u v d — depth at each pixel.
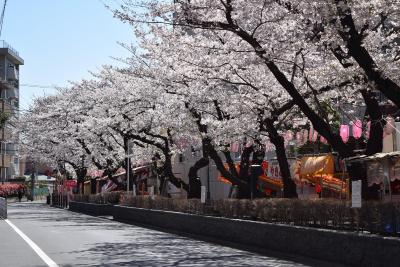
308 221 14.58
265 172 27.91
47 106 45.59
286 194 19.30
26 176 106.44
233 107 19.70
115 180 44.09
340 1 11.63
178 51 19.17
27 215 37.97
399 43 21.02
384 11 13.73
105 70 33.56
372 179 15.52
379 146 16.34
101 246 16.86
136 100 28.12
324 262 12.60
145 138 31.06
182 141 29.73
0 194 78.62
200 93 19.56
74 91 40.38
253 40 15.27
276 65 16.48
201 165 27.80
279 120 21.70
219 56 17.41
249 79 18.77
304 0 12.57
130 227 25.94
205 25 15.12
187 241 18.75
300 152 28.75
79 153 45.66
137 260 13.48
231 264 12.83
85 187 66.19
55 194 63.00
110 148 40.09
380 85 12.88
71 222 29.69
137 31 18.16
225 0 15.28
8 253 14.91
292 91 15.80
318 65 17.48
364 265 11.30
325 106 20.12
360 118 23.47
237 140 21.58
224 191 37.09
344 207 13.20
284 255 14.14
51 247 16.52
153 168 37.28
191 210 22.78
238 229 17.09
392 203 11.59
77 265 12.53
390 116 20.44
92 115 36.28
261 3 15.02
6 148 82.56
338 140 15.96
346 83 16.62
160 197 27.42
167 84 22.98
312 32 14.58
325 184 23.91
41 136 47.28
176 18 15.09
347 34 12.55
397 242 10.37
